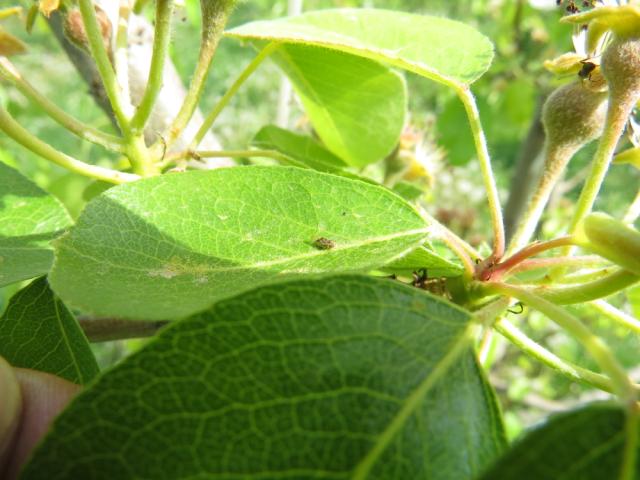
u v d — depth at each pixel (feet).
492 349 0.45
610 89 0.25
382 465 0.16
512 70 0.87
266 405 0.16
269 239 0.24
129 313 0.19
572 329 0.19
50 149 0.28
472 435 0.18
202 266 0.23
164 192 0.25
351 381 0.17
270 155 0.32
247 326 0.17
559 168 0.29
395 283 0.19
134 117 0.29
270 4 1.18
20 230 0.31
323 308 0.18
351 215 0.25
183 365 0.17
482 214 0.90
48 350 0.28
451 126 0.68
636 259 0.20
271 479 0.16
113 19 0.32
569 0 0.29
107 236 0.23
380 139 0.42
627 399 0.16
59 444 0.16
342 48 0.28
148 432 0.16
